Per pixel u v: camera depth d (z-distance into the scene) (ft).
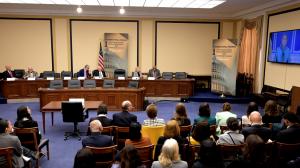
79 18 37.22
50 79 31.35
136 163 7.41
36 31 36.78
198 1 27.91
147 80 32.99
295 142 11.44
